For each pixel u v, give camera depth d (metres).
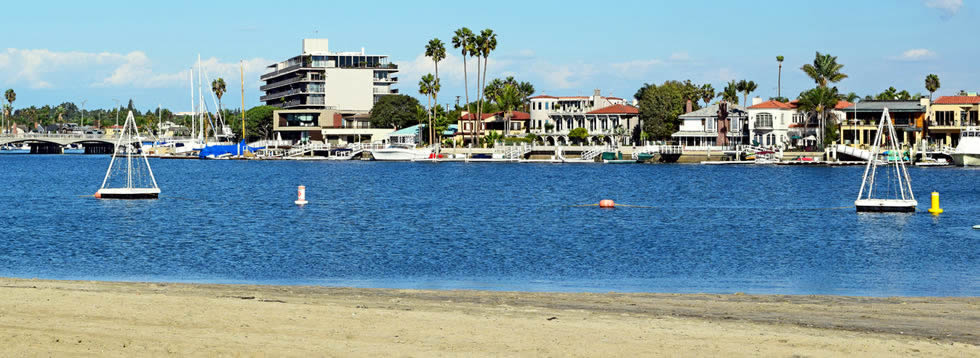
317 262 48.28
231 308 25.94
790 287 39.72
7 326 23.22
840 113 193.62
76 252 52.12
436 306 28.86
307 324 23.88
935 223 67.81
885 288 39.25
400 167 179.62
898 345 22.22
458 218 74.12
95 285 34.56
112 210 80.50
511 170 164.38
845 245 55.62
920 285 40.12
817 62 191.75
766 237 60.22
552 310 27.92
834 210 80.62
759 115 194.88
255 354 20.83
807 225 67.81
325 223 69.62
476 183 127.44
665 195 103.12
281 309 25.86
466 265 47.12
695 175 145.75
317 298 30.86
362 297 31.92
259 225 67.81
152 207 84.00
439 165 187.25
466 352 21.19
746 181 130.00
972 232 61.66
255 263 47.84
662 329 23.98
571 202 92.38
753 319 27.00
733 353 21.31
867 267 46.25
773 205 87.88
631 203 91.06
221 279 42.28
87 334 22.48
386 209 83.12
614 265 47.19
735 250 53.44
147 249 53.47
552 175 147.50
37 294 28.00
